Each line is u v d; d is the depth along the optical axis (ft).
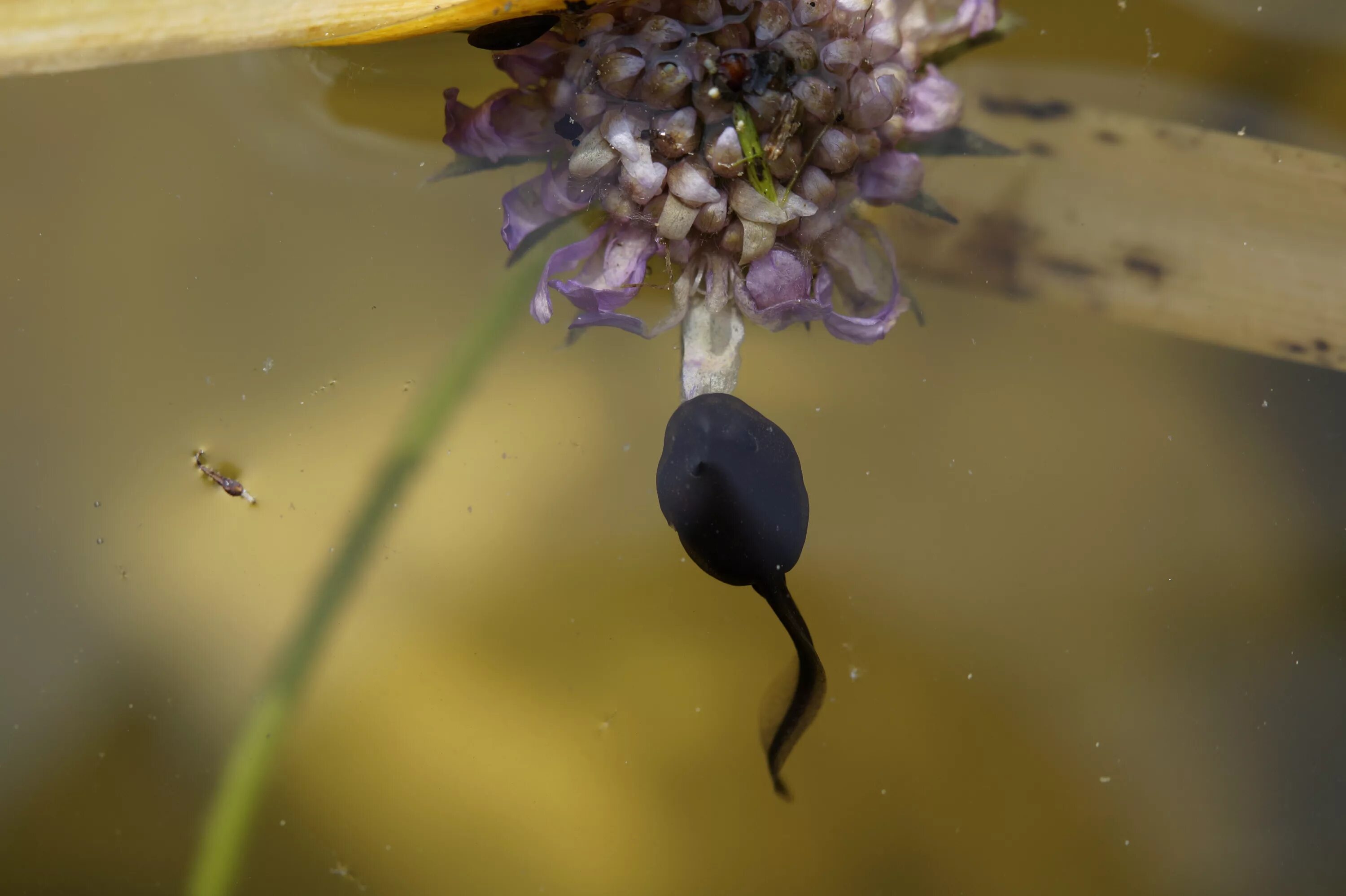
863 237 0.79
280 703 0.78
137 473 0.79
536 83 0.78
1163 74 0.82
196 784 0.78
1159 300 0.80
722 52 0.77
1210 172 0.81
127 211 0.80
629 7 0.77
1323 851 0.78
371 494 0.78
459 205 0.80
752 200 0.77
